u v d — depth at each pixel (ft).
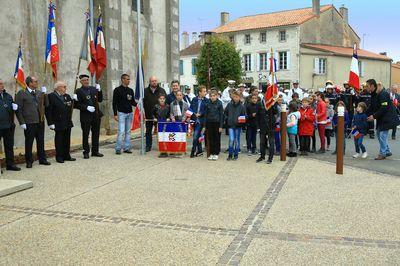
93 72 41.39
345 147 45.01
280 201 23.17
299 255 15.87
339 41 172.35
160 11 66.59
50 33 37.27
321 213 20.97
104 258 15.76
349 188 26.16
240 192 25.14
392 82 201.87
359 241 17.24
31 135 32.58
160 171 31.50
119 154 39.42
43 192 25.30
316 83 153.79
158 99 40.32
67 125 35.01
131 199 23.66
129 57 58.49
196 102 37.88
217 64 126.62
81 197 24.13
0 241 17.51
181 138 37.81
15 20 39.60
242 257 15.71
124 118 39.63
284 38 155.22
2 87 30.99
